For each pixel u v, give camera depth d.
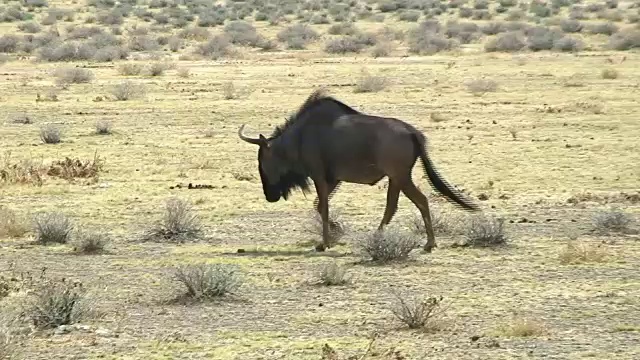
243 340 26.67
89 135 73.62
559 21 191.38
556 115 80.25
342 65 123.19
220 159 63.12
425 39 148.50
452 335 26.88
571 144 66.69
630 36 142.50
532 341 26.23
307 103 39.25
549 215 45.59
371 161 37.91
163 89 100.06
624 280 33.22
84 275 34.97
